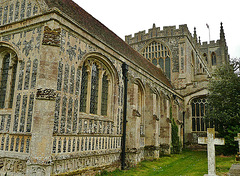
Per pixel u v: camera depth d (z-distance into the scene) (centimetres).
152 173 1506
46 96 1044
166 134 2406
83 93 1359
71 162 1157
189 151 2905
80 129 1241
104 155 1445
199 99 3259
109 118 1569
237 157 1706
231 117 2122
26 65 1184
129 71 1842
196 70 4416
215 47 6850
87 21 1609
